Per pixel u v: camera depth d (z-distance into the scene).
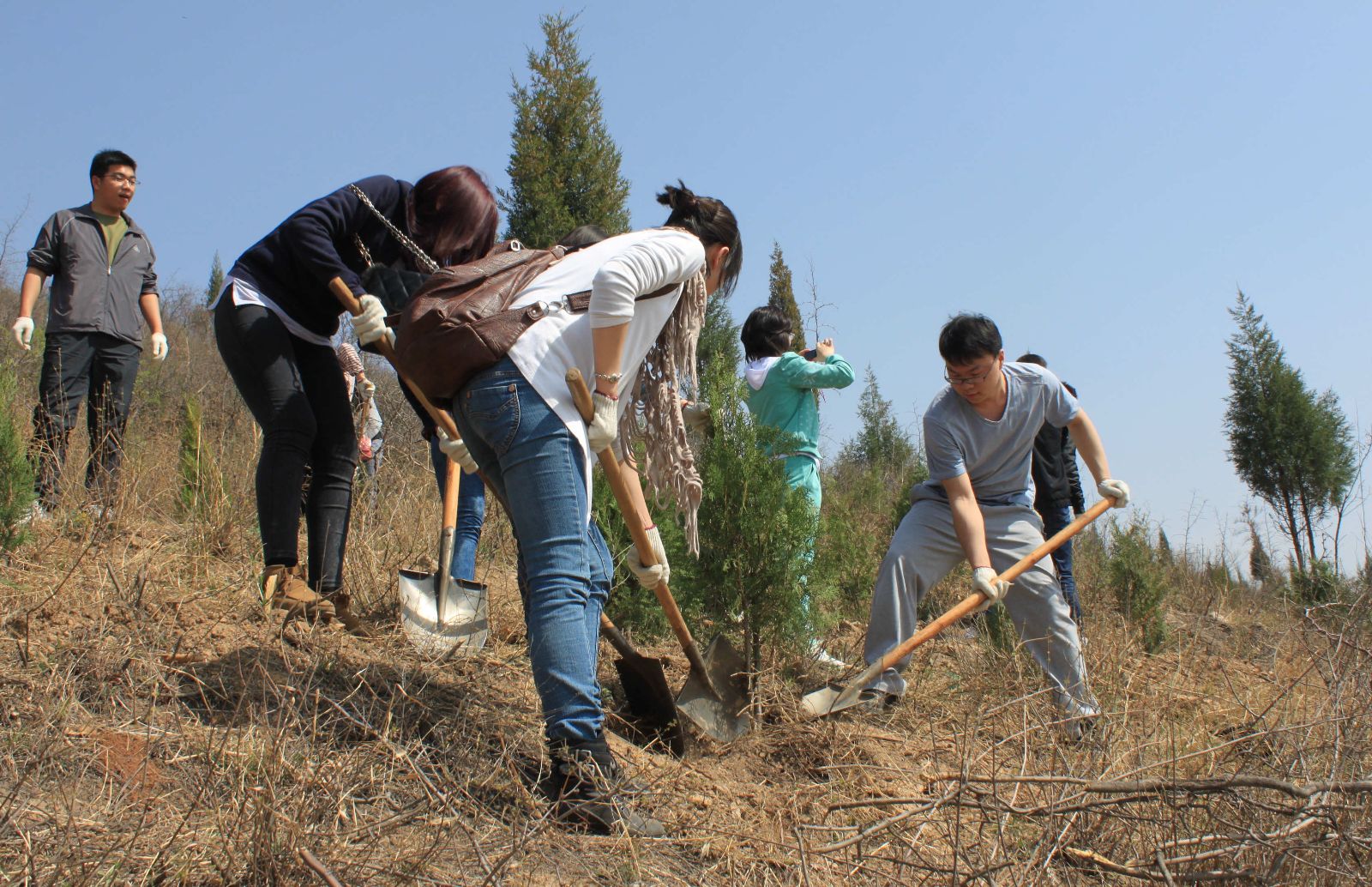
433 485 6.91
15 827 2.21
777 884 2.60
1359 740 3.04
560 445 2.85
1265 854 2.55
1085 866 2.65
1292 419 17.11
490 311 2.88
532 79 14.84
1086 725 3.82
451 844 2.50
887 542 7.48
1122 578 6.65
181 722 2.90
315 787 2.50
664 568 3.47
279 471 3.87
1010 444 4.51
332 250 3.67
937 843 2.92
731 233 3.48
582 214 14.62
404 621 3.87
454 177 3.69
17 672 3.01
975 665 4.73
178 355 13.70
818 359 5.20
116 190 5.66
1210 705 4.09
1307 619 3.88
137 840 2.27
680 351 3.48
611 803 2.75
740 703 3.88
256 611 3.86
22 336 5.42
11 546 4.06
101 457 5.07
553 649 2.82
